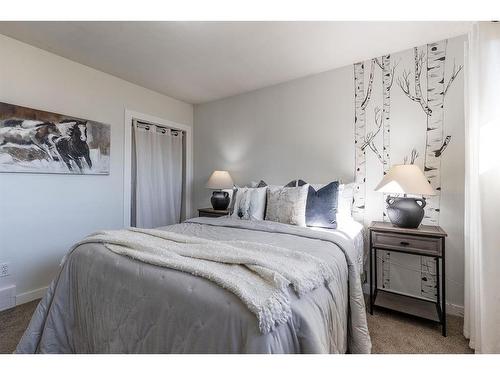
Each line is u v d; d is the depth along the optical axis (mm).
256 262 1021
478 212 1553
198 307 857
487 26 1551
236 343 766
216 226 2076
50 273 2354
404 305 1998
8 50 2086
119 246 1348
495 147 1498
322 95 2703
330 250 1406
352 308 1400
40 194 2287
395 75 2299
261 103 3180
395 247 1922
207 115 3744
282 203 2162
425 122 2164
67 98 2465
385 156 2346
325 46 2197
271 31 1977
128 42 2154
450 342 1622
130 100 3043
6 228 2092
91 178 2678
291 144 2924
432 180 2129
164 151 3559
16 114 2104
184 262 1074
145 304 1003
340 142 2590
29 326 1374
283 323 792
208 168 3746
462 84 2018
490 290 1471
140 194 3230
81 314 1308
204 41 2129
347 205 2209
